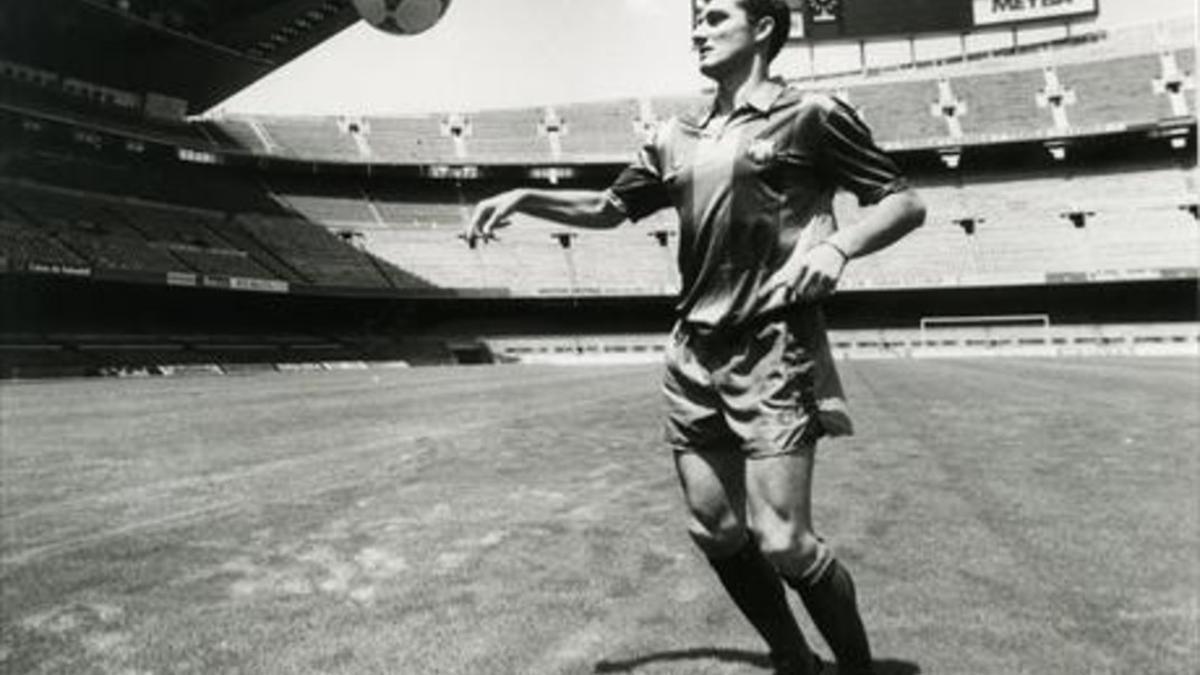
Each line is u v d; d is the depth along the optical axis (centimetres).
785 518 310
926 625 446
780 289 312
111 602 535
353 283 5800
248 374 4388
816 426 316
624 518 740
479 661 417
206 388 3028
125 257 4897
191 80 5769
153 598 542
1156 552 588
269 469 1080
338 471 1053
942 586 514
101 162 5653
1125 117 6041
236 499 873
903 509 737
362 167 6550
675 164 343
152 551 661
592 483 923
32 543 689
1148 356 4747
